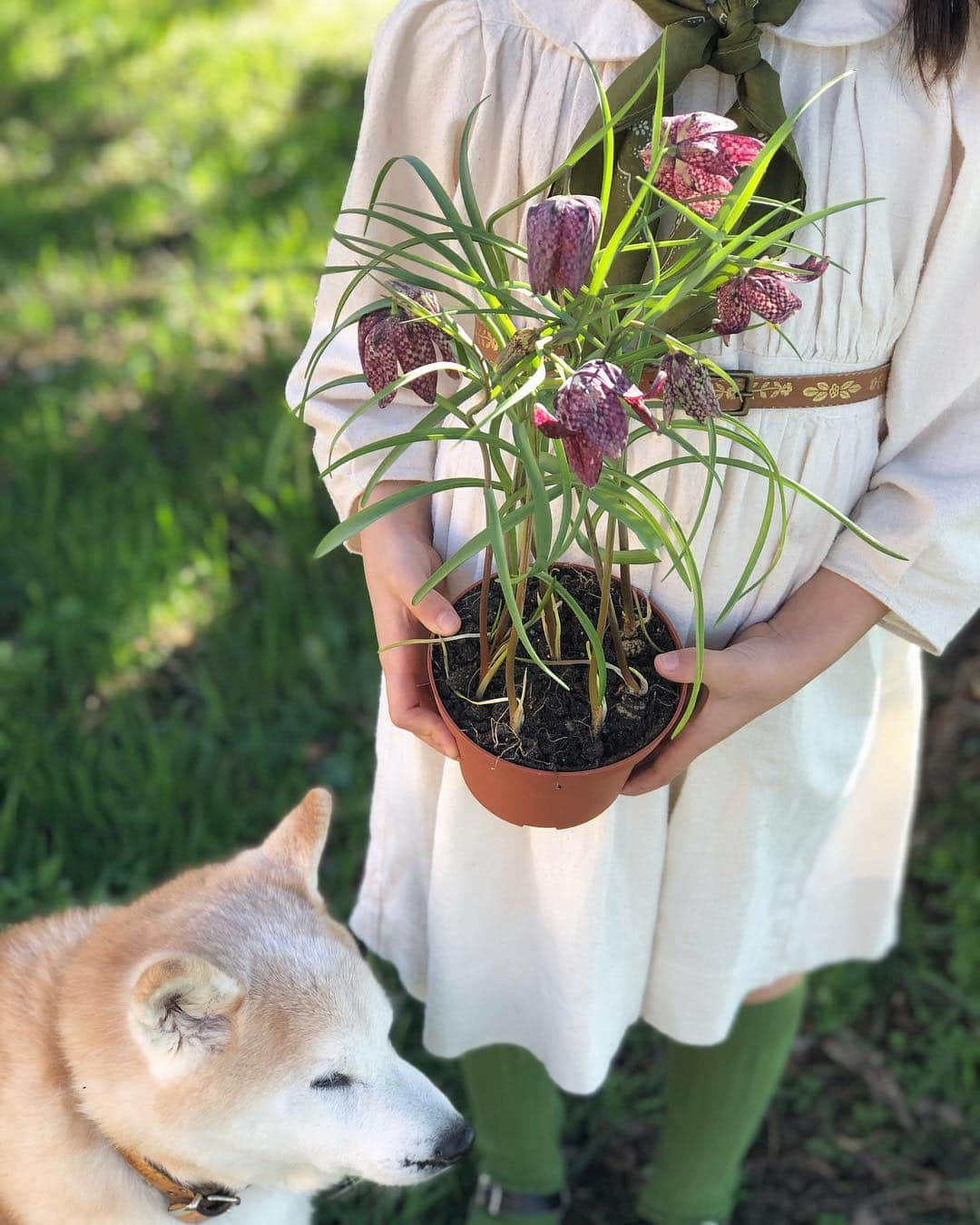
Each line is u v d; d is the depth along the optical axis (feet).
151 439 13.42
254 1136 5.65
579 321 3.92
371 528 5.43
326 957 5.82
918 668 6.35
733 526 4.99
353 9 24.06
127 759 9.75
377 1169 5.88
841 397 4.90
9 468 13.08
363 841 9.56
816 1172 8.34
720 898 5.92
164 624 11.25
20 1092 5.68
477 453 5.24
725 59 4.33
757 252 4.05
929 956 9.27
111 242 17.03
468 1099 8.13
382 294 5.34
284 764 10.19
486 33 4.65
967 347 4.83
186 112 20.51
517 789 4.76
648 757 5.03
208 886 6.13
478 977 6.31
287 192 17.66
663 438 4.86
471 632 5.09
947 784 10.18
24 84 22.61
